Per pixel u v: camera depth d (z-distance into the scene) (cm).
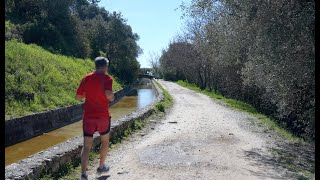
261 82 1260
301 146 1165
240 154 920
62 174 668
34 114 1716
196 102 2673
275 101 1341
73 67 3338
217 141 1084
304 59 1046
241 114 1952
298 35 1034
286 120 1569
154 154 864
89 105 594
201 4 1633
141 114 1448
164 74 8894
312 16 999
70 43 4431
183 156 850
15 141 1527
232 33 1441
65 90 2564
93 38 5491
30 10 4122
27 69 2411
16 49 2611
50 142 1562
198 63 5162
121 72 5744
